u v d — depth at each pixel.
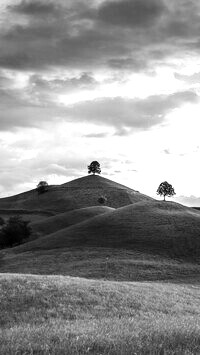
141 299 33.00
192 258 73.88
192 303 36.09
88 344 11.23
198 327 14.96
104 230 88.31
